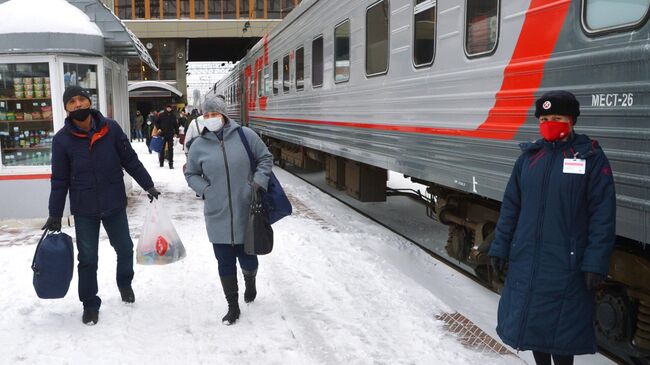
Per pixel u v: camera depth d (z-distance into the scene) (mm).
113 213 3809
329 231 6555
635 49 2652
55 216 3670
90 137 3670
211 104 3674
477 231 4773
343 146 7297
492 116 3836
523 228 2492
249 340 3568
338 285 4605
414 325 3809
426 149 4887
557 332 2428
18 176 6531
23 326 3777
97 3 7215
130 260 4086
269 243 3664
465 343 3537
